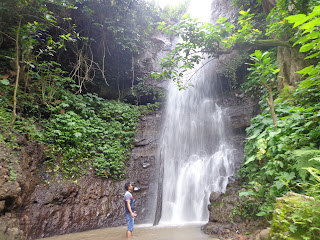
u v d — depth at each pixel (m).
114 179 8.69
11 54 8.12
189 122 11.84
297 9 5.20
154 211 8.24
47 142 7.74
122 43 11.73
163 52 14.19
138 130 11.09
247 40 5.88
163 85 13.56
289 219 2.62
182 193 8.65
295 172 4.17
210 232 5.30
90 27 11.37
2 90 7.39
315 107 4.53
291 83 6.32
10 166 5.84
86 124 9.05
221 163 8.85
